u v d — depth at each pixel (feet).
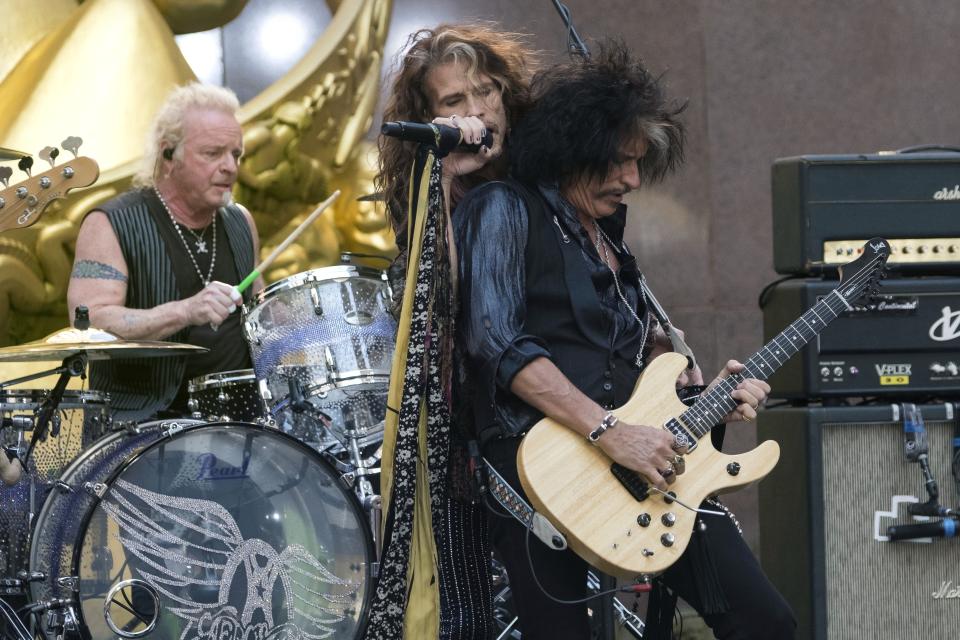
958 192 29.30
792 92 50.52
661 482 20.24
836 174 28.99
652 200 50.24
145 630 23.36
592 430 20.17
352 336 27.37
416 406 20.35
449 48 22.85
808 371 28.50
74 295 30.07
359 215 46.06
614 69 21.66
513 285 20.75
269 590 24.40
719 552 21.06
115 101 41.42
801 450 28.45
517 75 23.15
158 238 31.01
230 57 50.57
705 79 50.39
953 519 28.09
